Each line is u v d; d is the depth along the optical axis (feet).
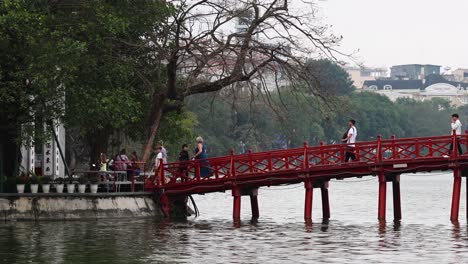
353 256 108.58
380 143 157.48
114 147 202.49
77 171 153.48
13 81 147.23
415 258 107.04
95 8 152.87
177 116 192.85
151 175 164.55
